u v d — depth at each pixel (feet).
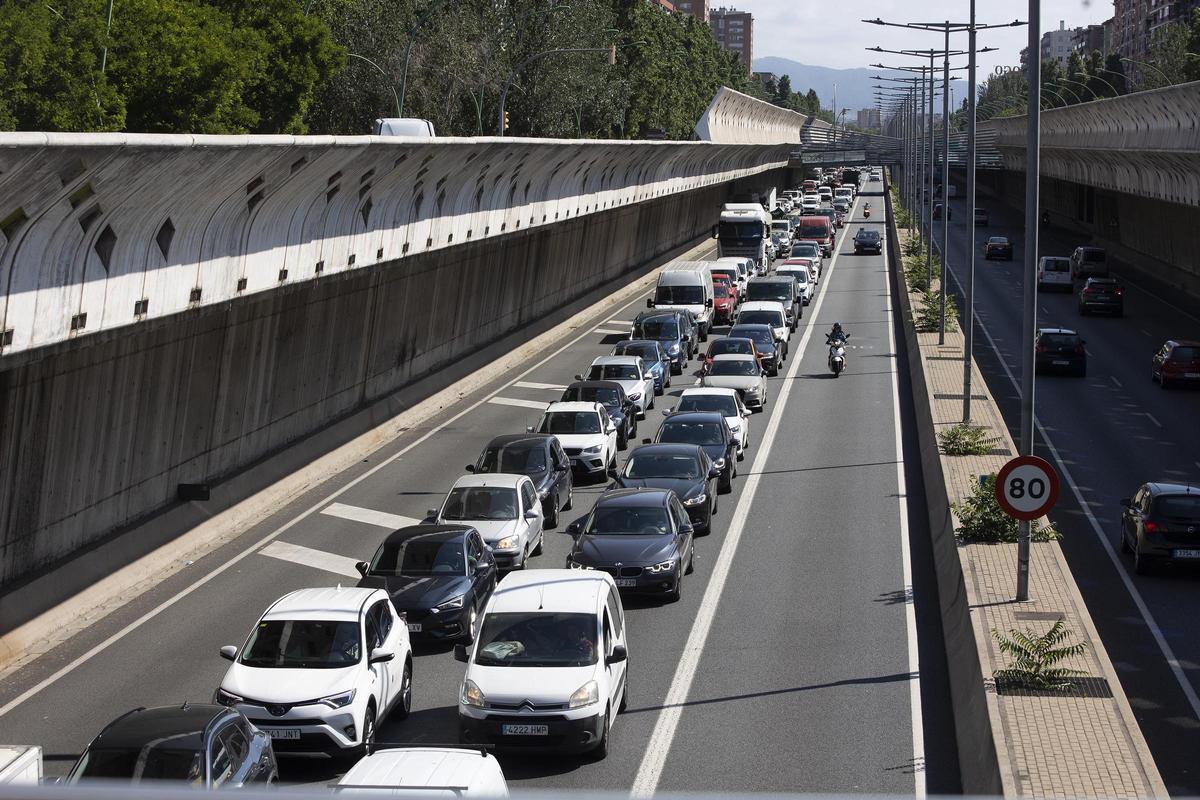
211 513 220.43
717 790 112.27
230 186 174.70
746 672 145.69
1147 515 181.27
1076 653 120.06
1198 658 147.54
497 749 125.39
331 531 220.23
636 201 529.45
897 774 114.52
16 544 170.19
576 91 642.22
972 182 277.64
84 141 128.88
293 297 249.55
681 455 219.20
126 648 161.27
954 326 436.35
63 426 177.37
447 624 156.56
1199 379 351.67
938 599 173.78
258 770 103.96
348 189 225.56
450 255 344.90
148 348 196.85
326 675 121.80
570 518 231.50
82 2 269.03
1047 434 290.35
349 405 294.25
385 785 86.38
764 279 491.31
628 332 492.95
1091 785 96.07
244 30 368.89
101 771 93.76
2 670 154.20
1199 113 406.00
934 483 229.25
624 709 134.72
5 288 132.77
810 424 313.12
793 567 191.62
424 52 545.44
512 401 352.90
